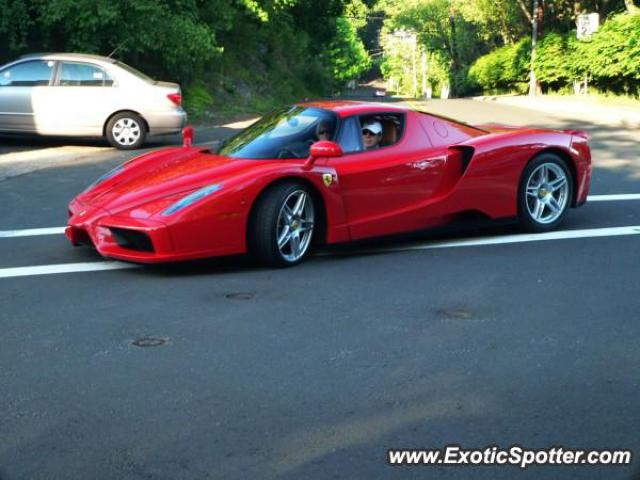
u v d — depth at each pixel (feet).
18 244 22.12
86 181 32.65
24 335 14.49
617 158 38.75
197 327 14.88
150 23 60.59
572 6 129.59
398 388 11.94
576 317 15.37
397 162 20.85
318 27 122.42
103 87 43.50
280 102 91.20
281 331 14.62
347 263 19.99
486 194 22.08
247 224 19.01
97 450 10.00
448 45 216.54
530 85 121.70
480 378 12.32
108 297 16.94
